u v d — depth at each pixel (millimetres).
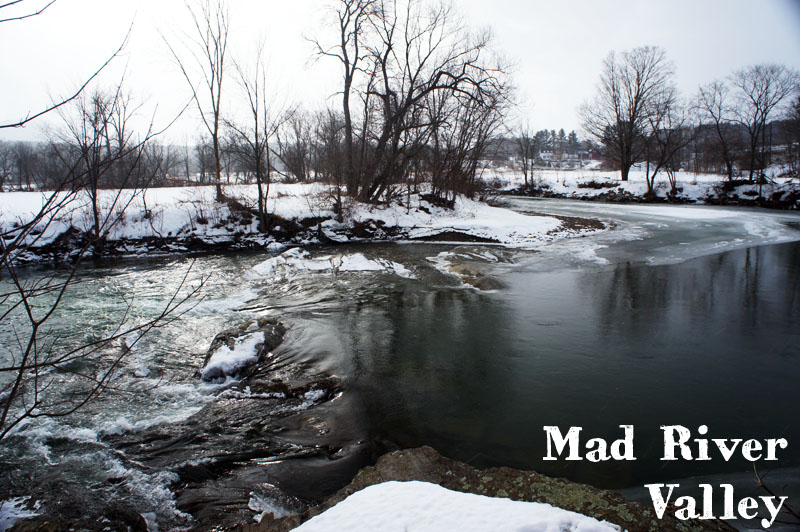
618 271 17219
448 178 30672
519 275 16844
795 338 10047
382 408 7172
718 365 8734
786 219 30938
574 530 3297
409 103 27531
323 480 5430
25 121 2428
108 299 13656
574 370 8586
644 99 48156
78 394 7582
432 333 10641
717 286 14695
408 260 19797
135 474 5570
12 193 24438
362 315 12070
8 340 10039
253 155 25375
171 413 7027
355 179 28188
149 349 9586
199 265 19391
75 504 5012
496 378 8242
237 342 9078
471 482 4688
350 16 28562
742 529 4477
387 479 4766
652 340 10102
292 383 7926
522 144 63281
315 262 18656
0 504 5004
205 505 4996
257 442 6254
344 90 29516
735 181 42188
